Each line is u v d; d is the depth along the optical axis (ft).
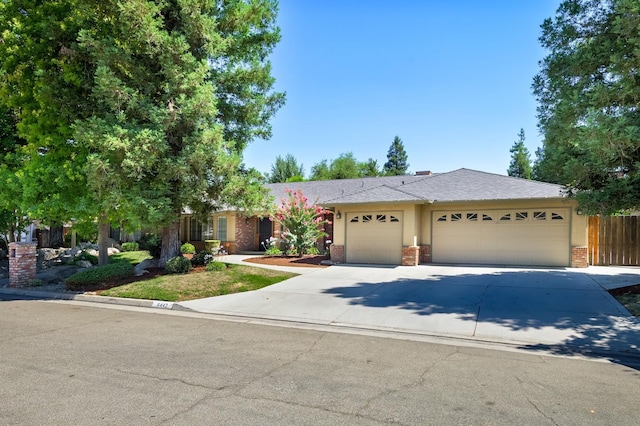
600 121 25.12
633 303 27.94
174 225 44.16
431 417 12.04
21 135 42.16
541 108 35.47
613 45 28.37
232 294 34.17
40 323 25.12
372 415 12.13
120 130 33.32
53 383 14.61
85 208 39.68
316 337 22.07
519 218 49.39
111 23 39.47
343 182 83.92
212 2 38.17
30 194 39.04
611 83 28.50
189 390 14.02
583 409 12.73
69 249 68.90
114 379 15.07
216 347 19.77
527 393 14.03
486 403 13.12
